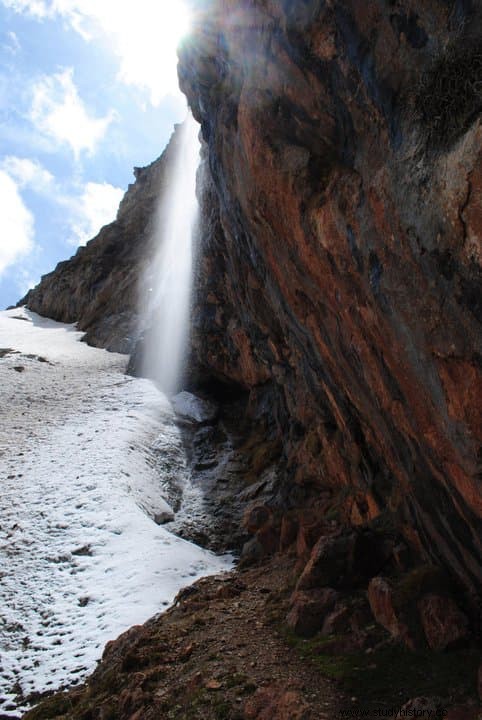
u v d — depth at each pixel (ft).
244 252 39.63
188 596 35.45
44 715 26.07
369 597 24.26
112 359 111.24
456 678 18.26
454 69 13.29
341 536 28.09
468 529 19.33
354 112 18.71
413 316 16.72
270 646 24.00
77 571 43.50
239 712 19.20
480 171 12.55
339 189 19.45
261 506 46.60
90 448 66.23
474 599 21.22
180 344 91.91
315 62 19.88
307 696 19.20
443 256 14.51
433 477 20.54
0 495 55.36
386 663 20.29
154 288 124.77
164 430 75.31
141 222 155.12
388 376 20.76
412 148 15.26
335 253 20.63
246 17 24.64
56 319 158.10
